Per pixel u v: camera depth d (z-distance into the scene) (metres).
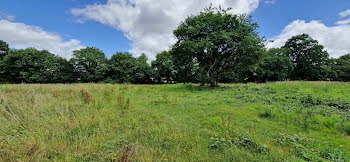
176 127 4.51
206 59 17.62
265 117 5.78
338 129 4.40
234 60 16.92
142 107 7.09
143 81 41.69
